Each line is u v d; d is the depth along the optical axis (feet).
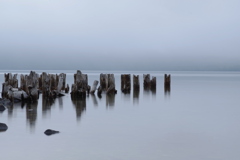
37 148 39.65
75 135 46.42
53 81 102.89
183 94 115.75
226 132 48.96
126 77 121.29
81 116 63.26
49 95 88.48
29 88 81.61
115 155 37.09
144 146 40.75
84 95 96.17
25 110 70.08
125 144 41.70
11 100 80.23
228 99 99.50
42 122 56.18
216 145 41.24
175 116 64.28
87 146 40.70
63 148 39.73
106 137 45.37
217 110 73.87
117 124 55.01
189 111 71.92
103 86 120.98
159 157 36.40
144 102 89.04
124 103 85.92
